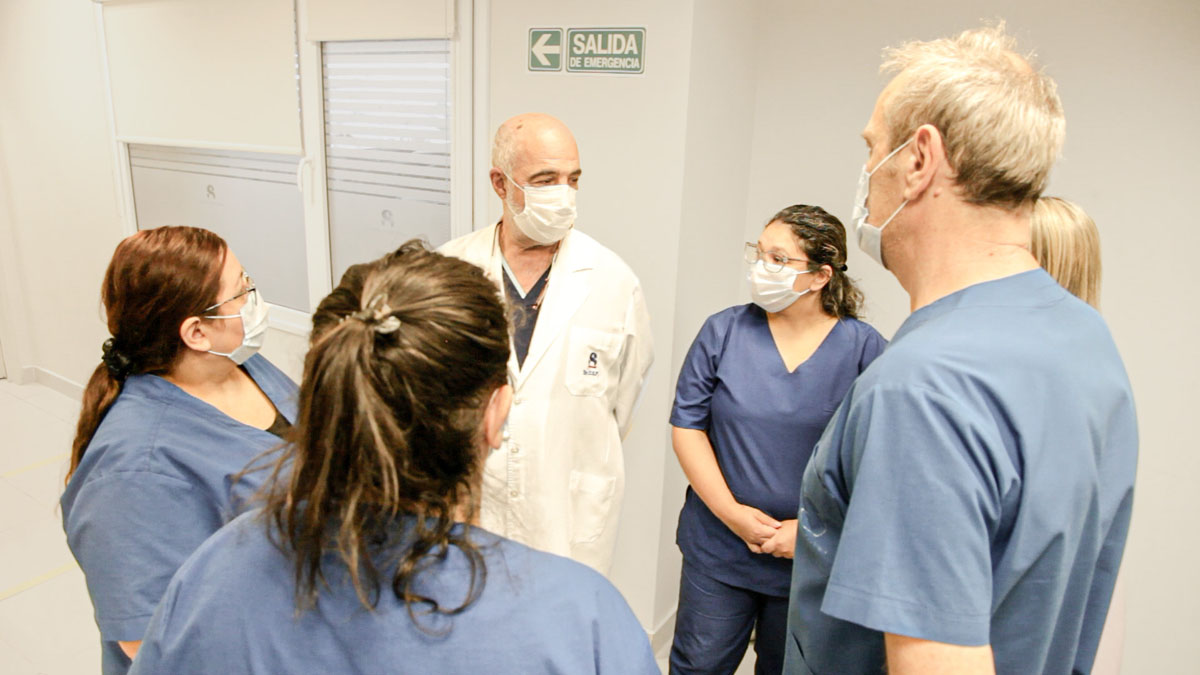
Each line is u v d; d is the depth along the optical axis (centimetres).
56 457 334
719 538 167
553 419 170
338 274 287
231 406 131
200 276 116
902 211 82
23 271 402
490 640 61
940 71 77
